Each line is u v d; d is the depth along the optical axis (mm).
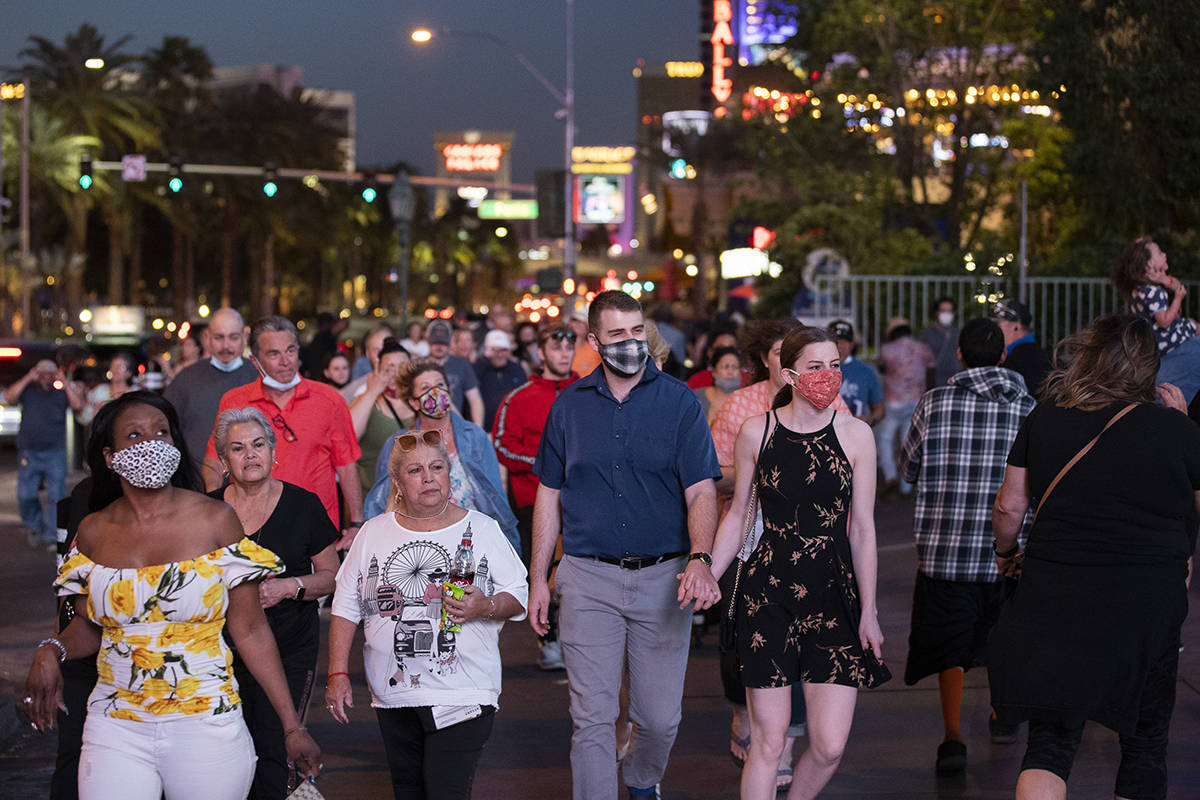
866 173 33750
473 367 15055
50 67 65188
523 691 8766
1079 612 4957
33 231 66562
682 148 67500
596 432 5871
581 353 11289
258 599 4723
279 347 7121
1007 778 6859
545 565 5977
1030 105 31141
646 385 5922
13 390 15109
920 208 33312
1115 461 4996
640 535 5855
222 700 4516
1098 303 22438
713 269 77188
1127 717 4910
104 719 4453
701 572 5602
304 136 84125
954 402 6984
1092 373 5145
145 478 4383
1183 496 4988
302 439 7188
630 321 5805
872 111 32438
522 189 38000
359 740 7734
